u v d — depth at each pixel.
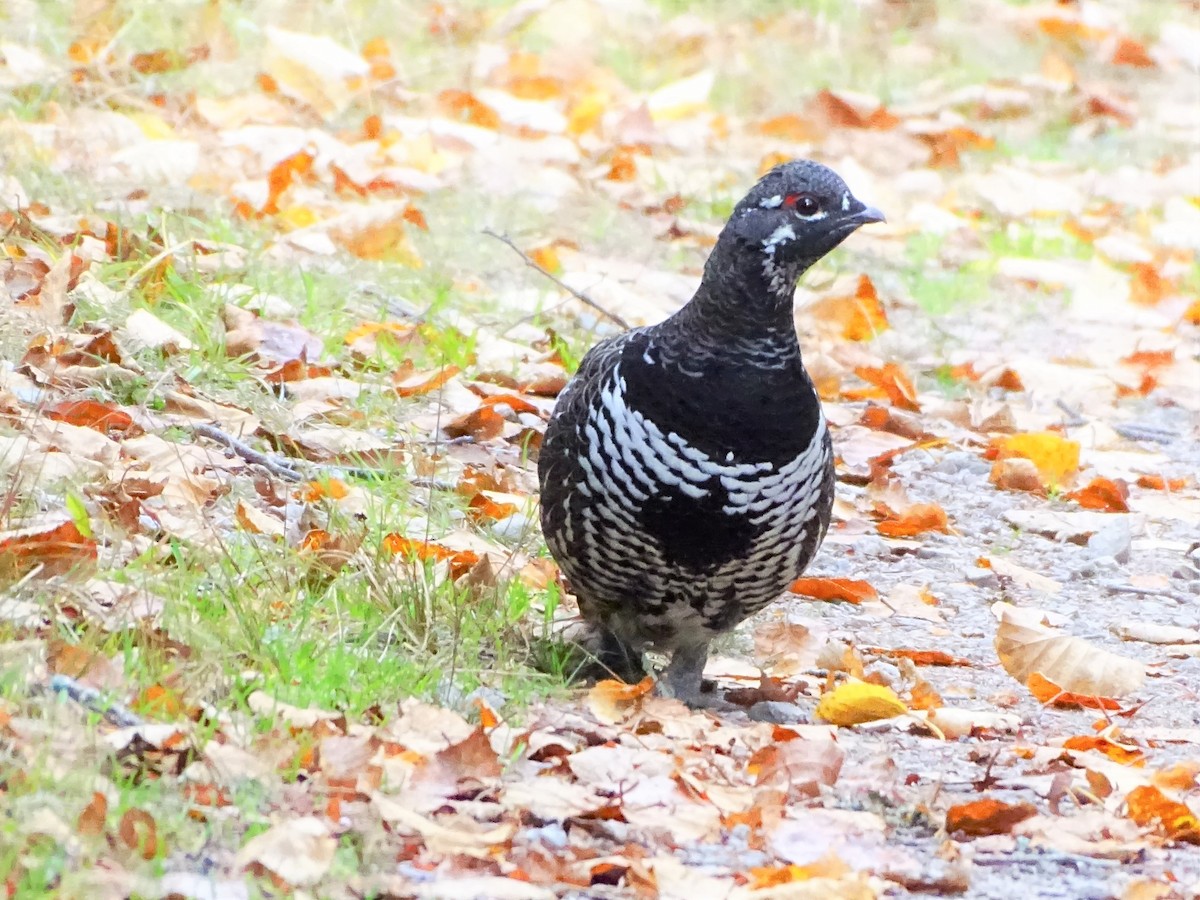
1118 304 13.86
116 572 6.75
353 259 11.84
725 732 6.76
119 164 12.02
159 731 5.62
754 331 6.77
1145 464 11.08
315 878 5.15
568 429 7.10
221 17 15.43
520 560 8.23
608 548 7.02
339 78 14.59
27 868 4.92
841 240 6.78
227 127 13.83
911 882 5.72
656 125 16.30
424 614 7.17
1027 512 10.09
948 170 16.80
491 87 16.31
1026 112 18.56
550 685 7.01
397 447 9.14
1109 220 15.79
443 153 14.23
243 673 6.32
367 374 9.99
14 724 5.50
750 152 16.36
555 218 13.72
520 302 11.89
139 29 15.04
